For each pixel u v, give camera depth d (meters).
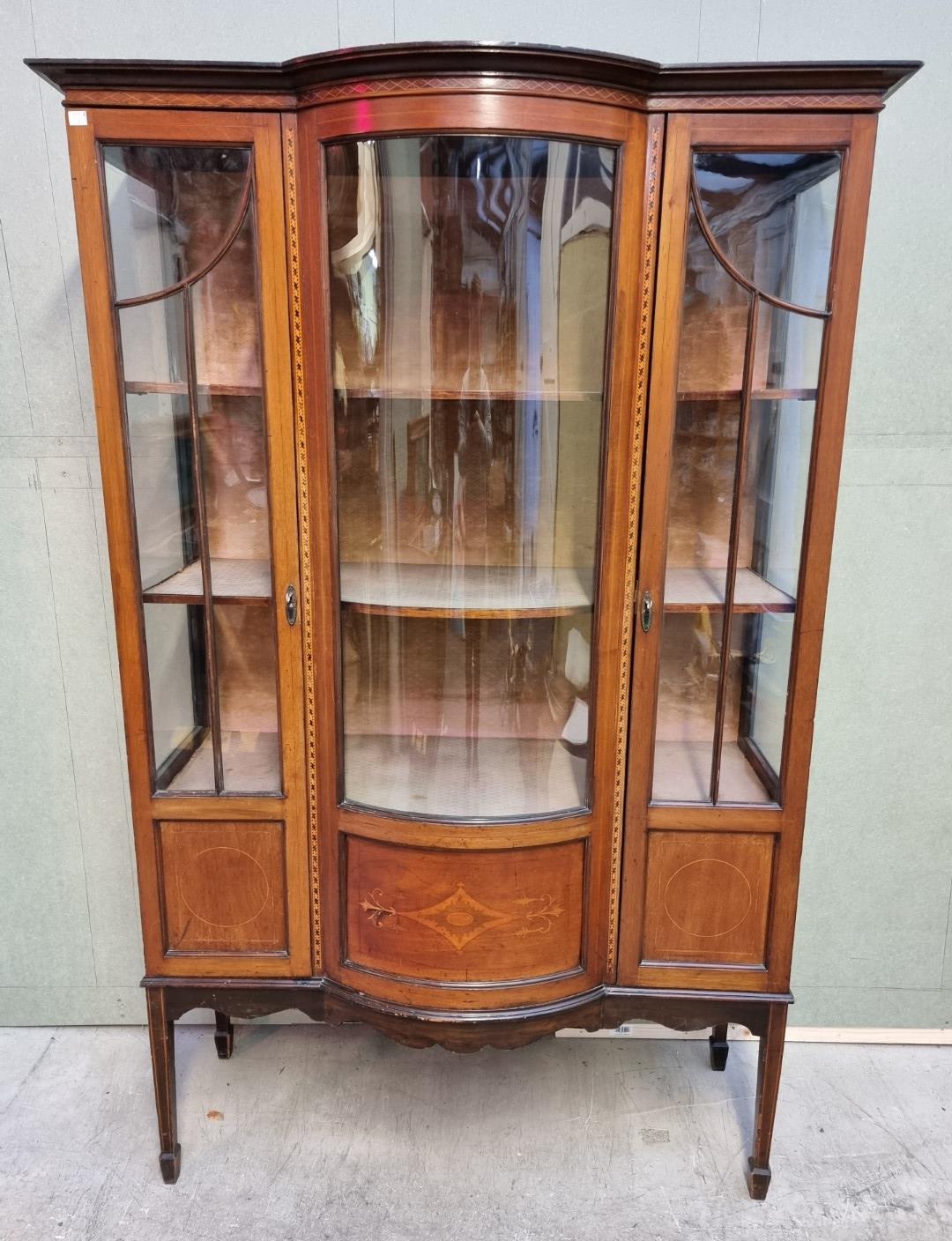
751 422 1.13
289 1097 1.58
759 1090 1.33
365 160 1.04
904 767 1.64
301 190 1.06
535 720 1.23
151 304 1.12
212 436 1.15
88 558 1.58
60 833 1.69
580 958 1.24
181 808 1.23
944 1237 1.31
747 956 1.26
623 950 1.26
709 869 1.23
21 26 1.40
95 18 1.40
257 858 1.25
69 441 1.54
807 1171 1.42
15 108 1.42
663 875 1.23
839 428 1.11
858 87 1.02
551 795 1.21
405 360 1.12
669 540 1.16
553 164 1.04
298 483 1.14
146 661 1.21
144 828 1.24
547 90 0.99
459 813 1.17
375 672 1.20
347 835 1.21
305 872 1.25
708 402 1.12
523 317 1.10
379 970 1.24
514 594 1.18
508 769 1.25
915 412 1.51
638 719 1.18
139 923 1.73
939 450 1.52
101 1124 1.51
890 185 1.43
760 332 1.10
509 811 1.18
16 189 1.45
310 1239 1.29
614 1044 1.73
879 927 1.70
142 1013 1.77
